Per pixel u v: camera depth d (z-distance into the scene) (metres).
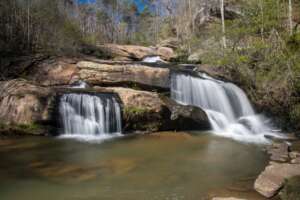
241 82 14.88
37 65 14.16
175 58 26.36
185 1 40.50
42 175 7.04
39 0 19.58
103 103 11.24
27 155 8.42
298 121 11.69
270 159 8.23
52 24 19.67
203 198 5.86
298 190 5.71
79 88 12.46
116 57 24.52
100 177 6.93
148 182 6.66
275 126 12.21
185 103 13.46
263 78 13.55
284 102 12.53
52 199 5.88
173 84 13.50
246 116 13.42
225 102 13.17
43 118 10.53
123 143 9.80
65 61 14.43
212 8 27.80
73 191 6.21
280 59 12.52
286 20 16.41
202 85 13.70
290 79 12.27
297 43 12.62
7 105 10.69
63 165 7.70
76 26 24.33
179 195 6.01
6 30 16.92
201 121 11.87
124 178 6.89
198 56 21.45
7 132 10.20
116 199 5.86
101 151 8.91
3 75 13.60
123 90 12.06
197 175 7.08
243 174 7.13
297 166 6.96
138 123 11.38
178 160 8.15
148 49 30.00
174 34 43.47
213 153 8.79
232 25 16.89
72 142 9.83
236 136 10.94
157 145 9.59
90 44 24.95
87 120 11.09
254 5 15.96
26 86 11.37
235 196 5.90
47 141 9.88
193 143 9.89
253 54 15.06
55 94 11.11
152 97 11.84
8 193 6.11
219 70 15.82
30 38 17.83
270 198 5.75
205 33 25.00
